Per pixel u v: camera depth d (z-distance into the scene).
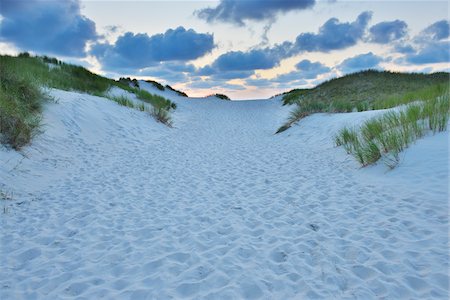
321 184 6.68
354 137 9.32
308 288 3.25
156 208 5.64
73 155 8.88
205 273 3.61
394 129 8.02
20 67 13.31
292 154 10.04
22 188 6.29
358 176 6.93
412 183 5.82
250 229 4.75
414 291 3.12
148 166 8.66
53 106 11.02
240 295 3.20
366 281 3.33
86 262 3.88
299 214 5.20
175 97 29.67
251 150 11.07
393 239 4.11
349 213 5.07
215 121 19.61
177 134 14.28
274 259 3.87
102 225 4.91
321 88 25.44
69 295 3.27
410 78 23.89
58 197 6.12
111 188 6.71
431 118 7.77
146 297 3.20
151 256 4.00
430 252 3.72
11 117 7.90
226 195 6.33
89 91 15.92
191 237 4.49
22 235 4.59
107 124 12.09
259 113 23.42
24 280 3.53
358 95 20.03
